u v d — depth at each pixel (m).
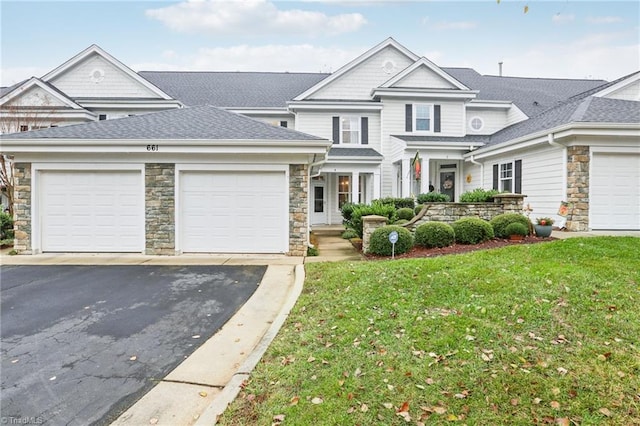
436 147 14.84
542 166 10.98
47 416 2.71
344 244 10.95
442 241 8.46
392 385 2.90
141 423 2.62
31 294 5.71
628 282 4.80
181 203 8.88
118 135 8.68
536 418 2.51
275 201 8.94
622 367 3.03
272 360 3.42
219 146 8.53
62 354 3.71
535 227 8.80
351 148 17.05
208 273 7.05
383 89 16.50
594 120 9.56
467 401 2.69
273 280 6.55
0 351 3.78
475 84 19.64
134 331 4.30
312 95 17.36
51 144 8.40
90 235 8.87
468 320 3.95
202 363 3.51
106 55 16.81
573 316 3.93
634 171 9.68
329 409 2.63
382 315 4.24
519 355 3.26
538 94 18.91
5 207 14.49
